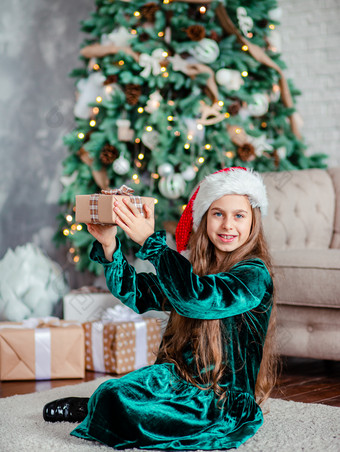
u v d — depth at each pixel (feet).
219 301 4.91
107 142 10.46
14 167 12.67
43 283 10.85
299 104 12.69
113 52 10.33
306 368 8.77
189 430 4.93
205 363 5.10
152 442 4.81
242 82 10.66
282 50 12.75
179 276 4.82
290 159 11.77
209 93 10.42
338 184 10.58
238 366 5.20
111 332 8.43
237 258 5.33
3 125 12.66
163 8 10.48
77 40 12.99
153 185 10.39
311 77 12.59
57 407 5.78
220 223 5.33
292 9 12.66
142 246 4.84
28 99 12.80
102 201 4.76
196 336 5.16
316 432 5.36
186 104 10.19
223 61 10.58
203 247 5.50
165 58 10.19
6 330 8.25
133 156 10.75
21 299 10.66
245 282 5.06
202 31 10.16
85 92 10.75
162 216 10.28
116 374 8.39
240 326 5.24
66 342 8.25
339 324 7.94
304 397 6.98
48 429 5.49
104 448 4.88
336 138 12.44
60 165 12.74
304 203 10.26
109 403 4.88
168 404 4.93
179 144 10.11
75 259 10.57
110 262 5.16
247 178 5.35
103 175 10.48
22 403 6.64
